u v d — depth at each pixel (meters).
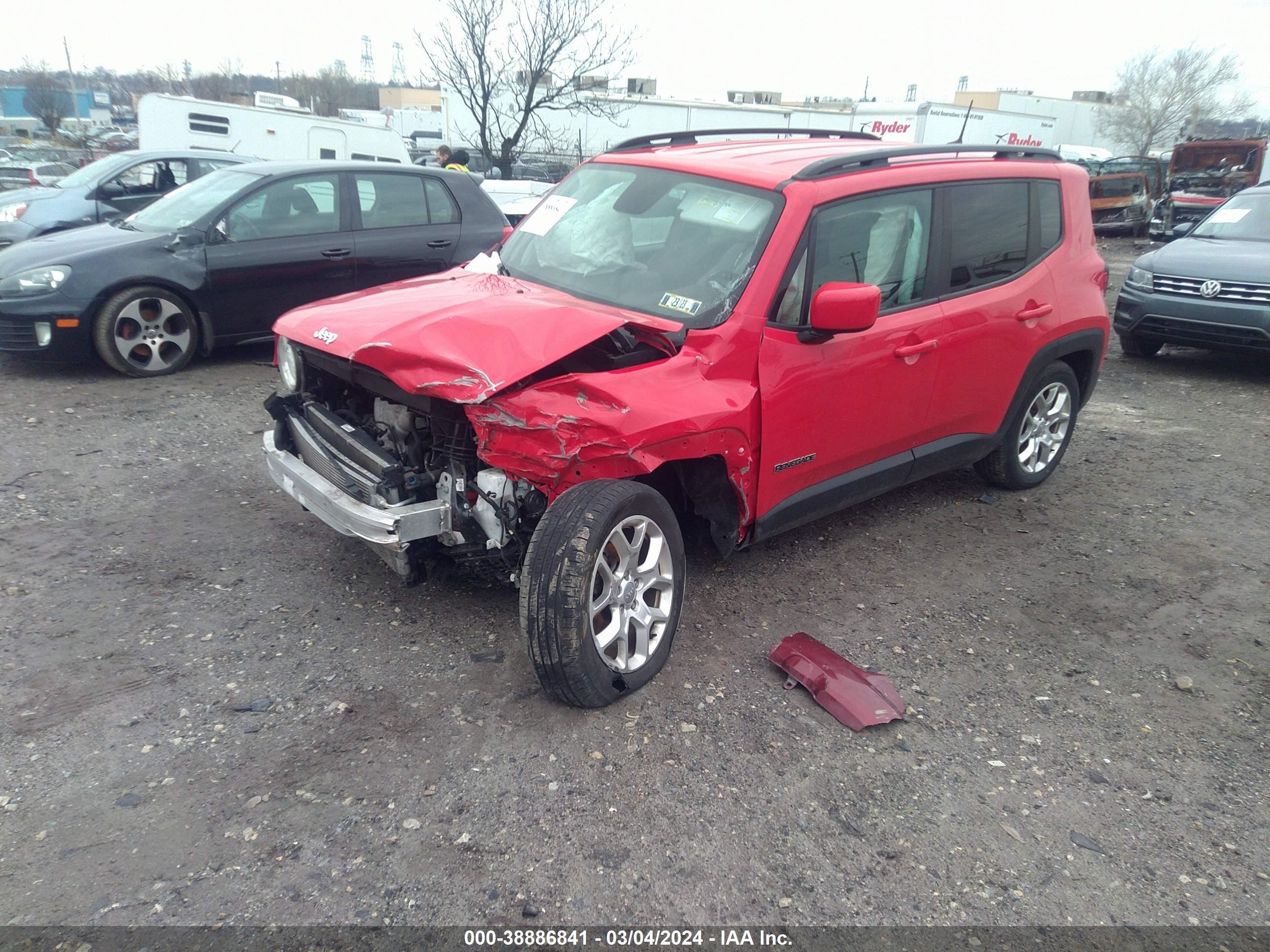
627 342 3.38
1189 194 19.30
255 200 7.14
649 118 22.94
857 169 3.93
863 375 3.85
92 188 9.91
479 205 8.34
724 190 3.81
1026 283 4.70
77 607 3.67
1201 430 6.77
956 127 26.91
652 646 3.34
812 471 3.84
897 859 2.61
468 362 2.86
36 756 2.81
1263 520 5.15
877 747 3.09
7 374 6.83
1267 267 7.76
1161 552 4.71
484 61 18.67
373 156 15.14
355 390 3.78
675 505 3.77
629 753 2.97
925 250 4.15
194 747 2.89
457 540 3.19
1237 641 3.89
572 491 2.99
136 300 6.72
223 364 7.42
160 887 2.36
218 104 13.63
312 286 7.42
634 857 2.55
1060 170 5.04
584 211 4.19
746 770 2.93
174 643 3.46
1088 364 5.34
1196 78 38.78
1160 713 3.38
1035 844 2.70
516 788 2.79
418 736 3.00
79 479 4.92
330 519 3.33
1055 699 3.43
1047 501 5.34
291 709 3.10
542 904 2.38
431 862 2.49
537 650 2.93
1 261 6.89
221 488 4.91
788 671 3.42
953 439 4.62
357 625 3.63
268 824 2.59
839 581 4.26
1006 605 4.11
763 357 3.45
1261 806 2.91
